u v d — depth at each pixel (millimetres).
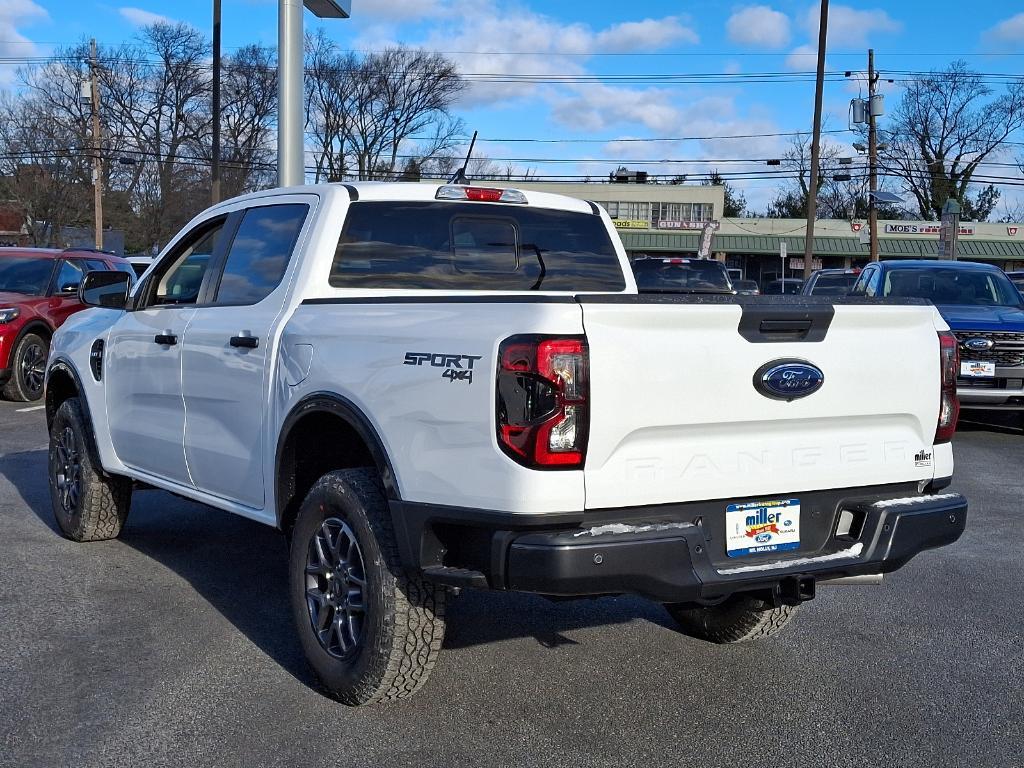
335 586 4004
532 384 3227
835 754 3670
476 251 4996
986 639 4980
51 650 4543
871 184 42438
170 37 68250
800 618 5297
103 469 6078
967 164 70938
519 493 3236
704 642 4863
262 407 4465
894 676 4461
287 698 4051
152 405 5461
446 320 3551
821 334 3715
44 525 6855
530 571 3227
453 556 3564
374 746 3648
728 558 3611
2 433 10680
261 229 4988
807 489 3744
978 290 12891
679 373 3402
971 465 10227
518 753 3619
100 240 45062
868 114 41812
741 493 3594
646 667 4508
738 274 34969
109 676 4254
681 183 65625
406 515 3566
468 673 4387
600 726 3867
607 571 3250
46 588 5457
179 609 5148
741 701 4141
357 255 4621
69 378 6480
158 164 68500
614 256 5477
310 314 4262
